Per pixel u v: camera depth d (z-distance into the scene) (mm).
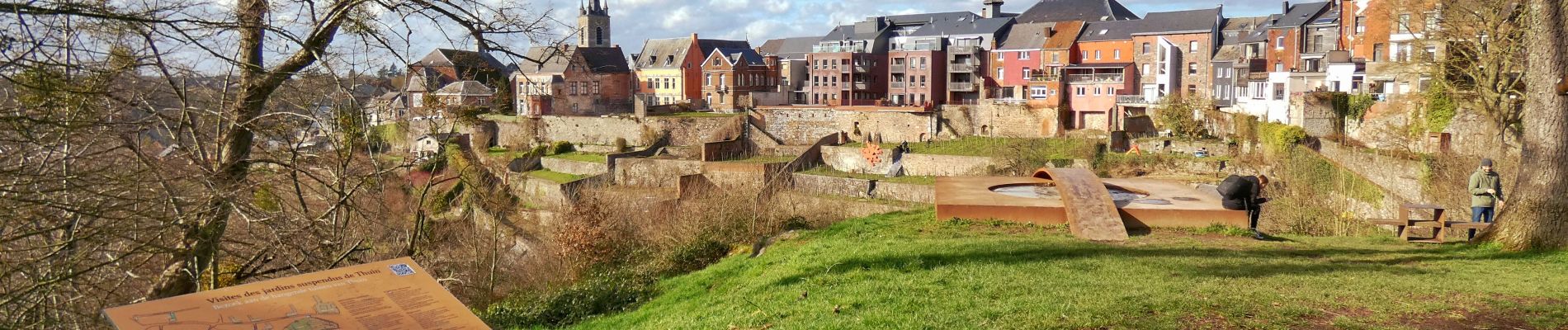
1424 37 38875
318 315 5516
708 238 20266
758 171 51312
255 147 15109
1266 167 41562
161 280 12508
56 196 11914
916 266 12523
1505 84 34344
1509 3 34438
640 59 90250
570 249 22953
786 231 20094
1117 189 18828
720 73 84938
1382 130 41500
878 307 9820
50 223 11750
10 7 9344
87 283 12492
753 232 21453
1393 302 9078
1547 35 13703
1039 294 9930
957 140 60281
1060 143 53500
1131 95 68750
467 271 21969
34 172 10930
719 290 13375
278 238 12945
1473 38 36000
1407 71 41312
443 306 5879
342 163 15172
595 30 105250
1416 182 32969
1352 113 43062
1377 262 12477
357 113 15281
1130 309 8758
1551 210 13688
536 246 29484
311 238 14656
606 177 54625
